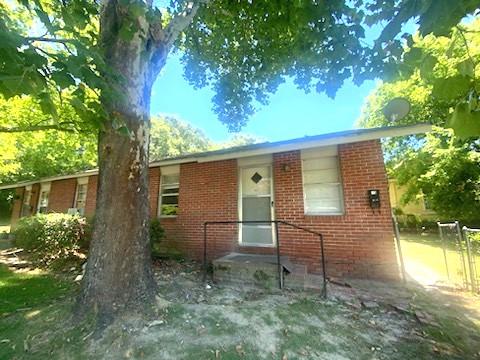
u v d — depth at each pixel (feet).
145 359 8.19
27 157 48.98
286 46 17.92
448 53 4.10
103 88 6.37
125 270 11.02
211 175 24.84
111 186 11.48
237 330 10.03
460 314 11.95
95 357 8.26
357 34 8.79
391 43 6.82
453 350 9.11
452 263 23.38
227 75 24.43
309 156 20.88
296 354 8.73
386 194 17.78
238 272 16.21
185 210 25.39
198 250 23.84
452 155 38.58
